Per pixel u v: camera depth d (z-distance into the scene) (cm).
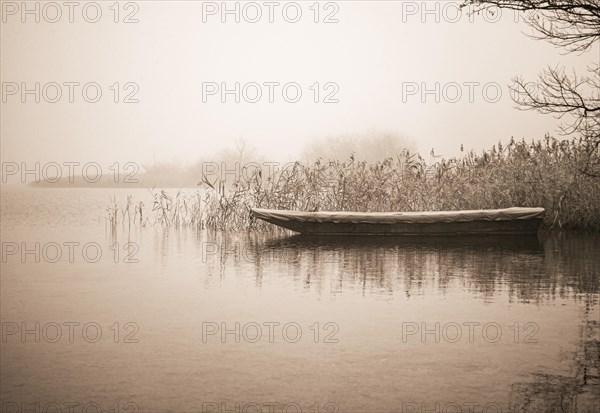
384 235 1653
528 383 524
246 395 500
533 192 1811
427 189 1902
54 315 785
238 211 1994
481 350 621
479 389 511
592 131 1248
